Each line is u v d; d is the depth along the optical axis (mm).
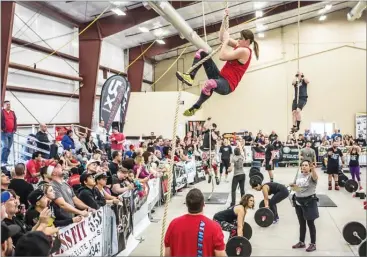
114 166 8125
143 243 6918
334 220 8430
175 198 10992
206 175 15750
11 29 9602
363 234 6637
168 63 23688
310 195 6328
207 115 23016
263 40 22484
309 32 21922
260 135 19094
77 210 4770
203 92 3164
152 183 8953
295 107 9344
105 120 12812
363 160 17656
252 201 6102
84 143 11633
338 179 12578
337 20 21609
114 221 5777
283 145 18516
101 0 12023
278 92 22281
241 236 5887
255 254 6289
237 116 22703
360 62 21422
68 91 14297
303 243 6590
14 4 9617
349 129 21406
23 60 11547
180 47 21297
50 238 3811
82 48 14766
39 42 12344
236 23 19141
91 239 4965
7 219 4039
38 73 12266
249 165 19359
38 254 2830
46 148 10039
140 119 19172
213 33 19594
